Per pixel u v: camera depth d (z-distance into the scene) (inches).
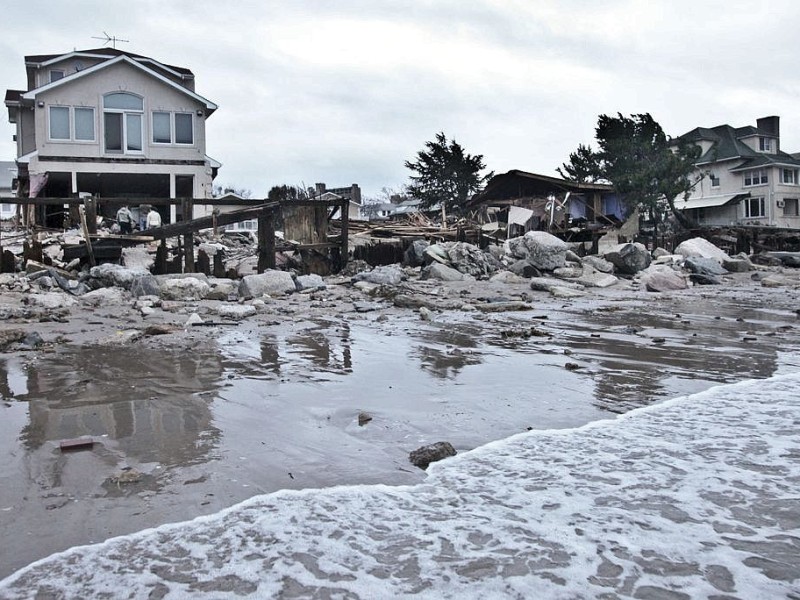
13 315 407.8
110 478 141.2
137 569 100.3
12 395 216.2
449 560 102.7
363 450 163.2
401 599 90.8
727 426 180.4
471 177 2219.5
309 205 743.1
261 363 274.1
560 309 511.8
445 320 427.8
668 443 165.5
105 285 562.3
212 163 1222.9
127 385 231.5
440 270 743.7
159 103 1167.0
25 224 1055.6
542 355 296.8
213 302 504.1
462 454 159.0
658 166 1473.9
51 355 288.7
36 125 1098.1
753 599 91.0
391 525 116.4
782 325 412.2
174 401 209.3
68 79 1095.0
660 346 323.3
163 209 1348.4
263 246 696.4
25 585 95.8
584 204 1379.2
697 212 2105.1
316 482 140.5
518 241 826.8
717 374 254.8
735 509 123.0
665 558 103.3
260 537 111.4
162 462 152.6
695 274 820.0
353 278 663.1
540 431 178.4
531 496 130.6
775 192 1908.2
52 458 154.9
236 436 173.5
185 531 114.3
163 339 335.0
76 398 212.5
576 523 117.0
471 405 207.3
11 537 112.9
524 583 95.3
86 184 1268.5
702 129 2117.4
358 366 269.1
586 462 151.6
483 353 301.7
